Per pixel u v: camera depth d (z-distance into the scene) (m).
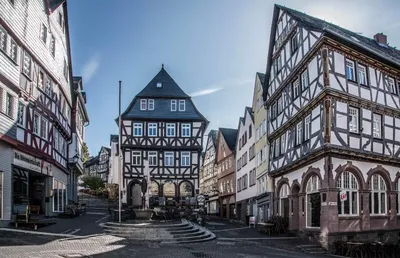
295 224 22.62
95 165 82.69
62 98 26.61
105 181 65.44
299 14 24.47
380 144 20.67
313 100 19.89
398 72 22.41
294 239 20.97
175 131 38.97
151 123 38.97
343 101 19.41
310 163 20.58
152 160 38.62
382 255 16.84
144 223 20.33
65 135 27.88
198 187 38.47
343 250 17.34
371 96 20.67
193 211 28.09
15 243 13.60
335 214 18.56
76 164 30.06
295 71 22.50
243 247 17.34
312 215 20.67
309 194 21.11
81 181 59.28
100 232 18.11
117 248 14.57
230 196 44.44
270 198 27.06
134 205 36.72
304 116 21.36
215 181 53.91
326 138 18.62
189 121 39.16
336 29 23.17
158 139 38.72
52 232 17.02
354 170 19.61
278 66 25.98
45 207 23.41
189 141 38.91
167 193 38.31
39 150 21.14
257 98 32.47
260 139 30.97
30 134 19.80
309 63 20.81
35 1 20.31
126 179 37.91
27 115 19.44
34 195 23.47
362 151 19.64
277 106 26.20
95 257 12.51
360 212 19.58
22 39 18.61
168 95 39.44
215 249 16.06
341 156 19.17
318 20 24.78
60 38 25.08
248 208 35.66
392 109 21.61
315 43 19.86
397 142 21.72
